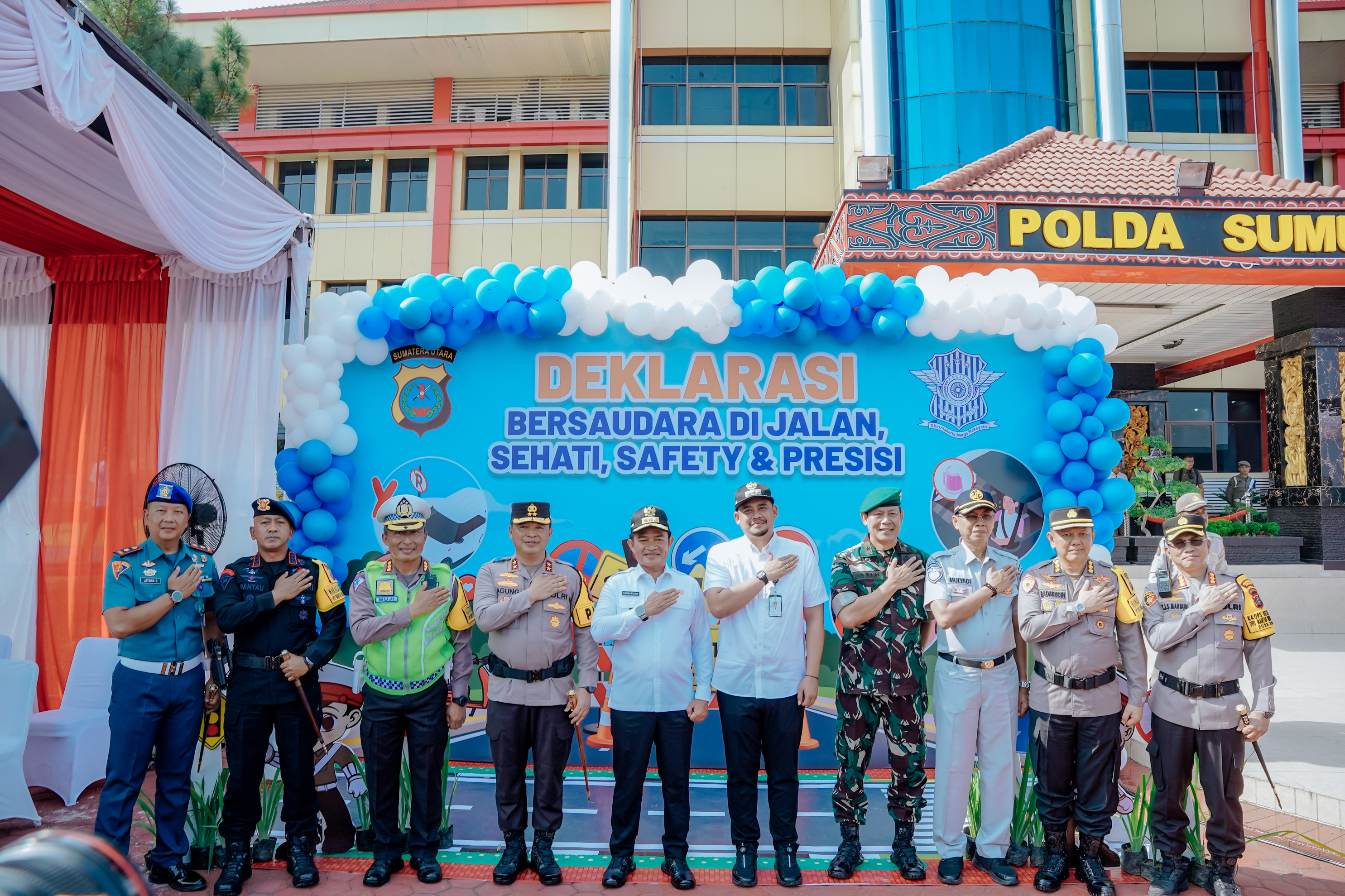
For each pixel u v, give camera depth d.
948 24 13.30
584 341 5.06
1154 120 15.79
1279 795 4.39
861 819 3.70
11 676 4.16
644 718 3.57
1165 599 3.55
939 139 13.11
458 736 4.95
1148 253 8.41
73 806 4.47
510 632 3.63
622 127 14.56
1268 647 3.45
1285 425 10.56
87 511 5.17
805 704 3.64
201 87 11.31
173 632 3.54
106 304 5.28
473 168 18.41
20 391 5.31
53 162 4.05
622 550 4.95
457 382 5.00
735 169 15.04
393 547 3.70
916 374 5.08
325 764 4.31
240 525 4.76
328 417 4.68
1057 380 5.00
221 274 5.06
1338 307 9.99
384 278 17.89
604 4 17.34
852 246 8.16
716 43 15.17
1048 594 3.57
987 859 3.67
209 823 3.77
